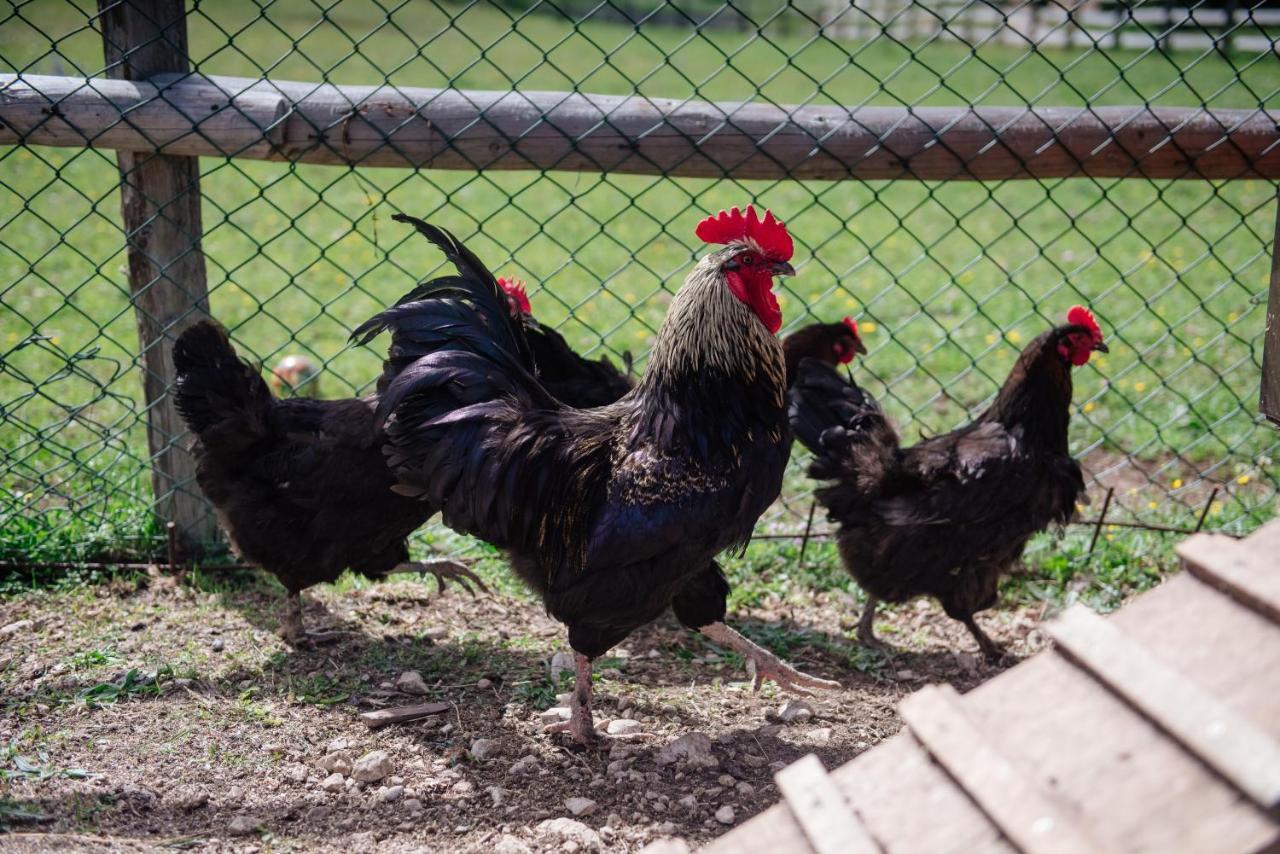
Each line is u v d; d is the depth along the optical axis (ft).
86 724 12.77
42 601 15.62
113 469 18.99
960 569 15.38
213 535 17.11
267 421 14.33
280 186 44.75
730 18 106.73
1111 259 36.29
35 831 10.64
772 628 16.17
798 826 8.43
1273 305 13.70
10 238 34.94
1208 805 6.66
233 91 14.56
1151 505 19.12
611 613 12.53
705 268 12.54
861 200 46.06
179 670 14.03
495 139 14.58
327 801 11.68
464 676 14.49
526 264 35.91
